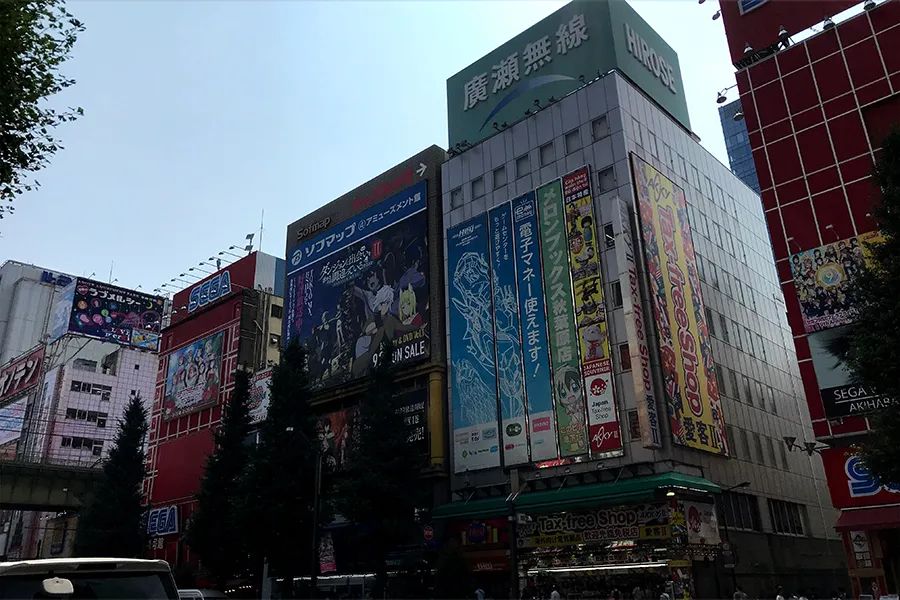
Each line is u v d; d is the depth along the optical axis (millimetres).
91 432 73188
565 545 31031
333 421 42969
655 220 35250
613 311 32688
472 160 42219
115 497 44406
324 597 38625
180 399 59438
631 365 30391
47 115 14852
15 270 94750
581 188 35938
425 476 36688
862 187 29312
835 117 30859
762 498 36719
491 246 38750
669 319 33438
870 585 25859
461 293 39250
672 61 45188
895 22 30250
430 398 38188
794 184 31203
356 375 42594
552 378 33844
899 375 17531
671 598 26906
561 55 41625
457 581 29703
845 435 27547
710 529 30141
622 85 37281
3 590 6613
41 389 75688
